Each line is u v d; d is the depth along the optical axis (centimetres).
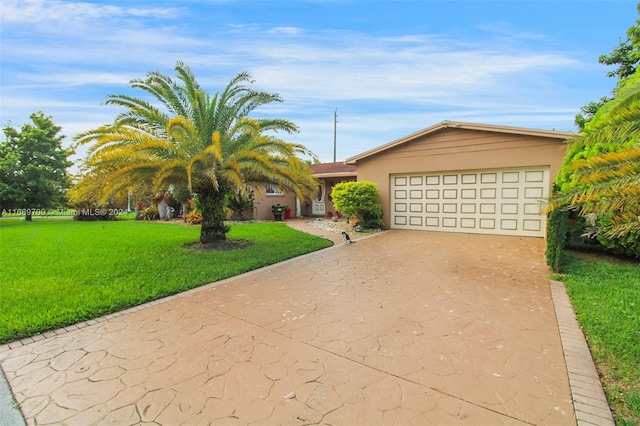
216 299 479
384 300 461
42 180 1992
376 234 1127
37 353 324
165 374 285
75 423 228
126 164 733
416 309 425
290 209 1847
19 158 1984
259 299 476
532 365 288
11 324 376
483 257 729
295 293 501
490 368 285
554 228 591
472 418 225
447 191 1127
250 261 702
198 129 876
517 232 1009
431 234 1089
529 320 383
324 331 365
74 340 351
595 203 291
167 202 2009
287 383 269
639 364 284
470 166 1060
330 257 761
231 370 289
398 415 229
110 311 432
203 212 920
